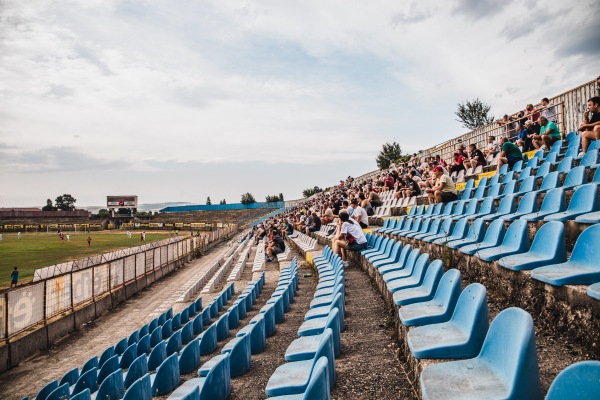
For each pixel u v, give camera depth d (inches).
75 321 525.3
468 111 1863.9
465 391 88.7
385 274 231.1
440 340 117.2
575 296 122.0
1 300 399.9
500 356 95.0
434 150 1058.1
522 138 543.2
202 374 208.5
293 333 255.0
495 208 313.3
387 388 132.3
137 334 390.3
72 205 5748.0
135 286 760.3
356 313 231.8
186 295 599.8
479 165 583.5
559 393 65.1
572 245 192.9
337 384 140.9
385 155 2190.0
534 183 308.2
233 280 658.8
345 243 413.1
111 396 228.7
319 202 1462.8
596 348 112.4
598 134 328.8
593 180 242.5
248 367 200.2
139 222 3858.3
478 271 202.1
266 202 4200.3
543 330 136.7
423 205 460.4
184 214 4315.9
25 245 1942.7
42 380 363.6
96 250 1679.4
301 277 487.8
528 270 152.8
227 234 2554.1
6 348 395.2
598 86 463.2
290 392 135.1
